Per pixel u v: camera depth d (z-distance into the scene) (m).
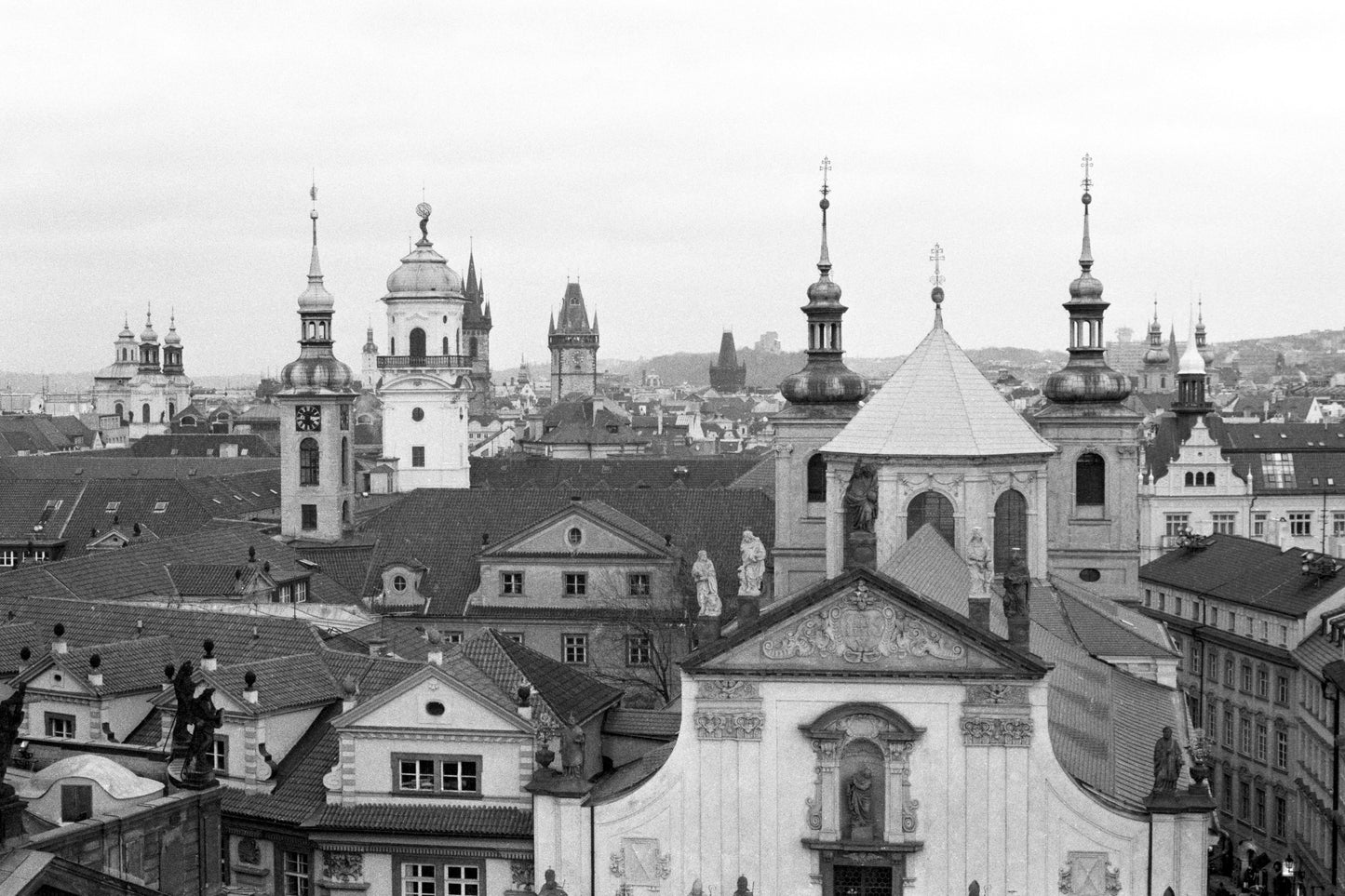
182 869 64.06
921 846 73.44
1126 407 141.62
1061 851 73.06
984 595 75.56
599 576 146.12
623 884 75.38
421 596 150.12
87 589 125.62
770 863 74.44
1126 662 109.25
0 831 52.56
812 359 145.62
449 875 82.00
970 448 111.38
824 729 73.62
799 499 142.75
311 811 83.38
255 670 88.81
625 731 92.50
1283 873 125.50
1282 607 140.75
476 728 82.50
